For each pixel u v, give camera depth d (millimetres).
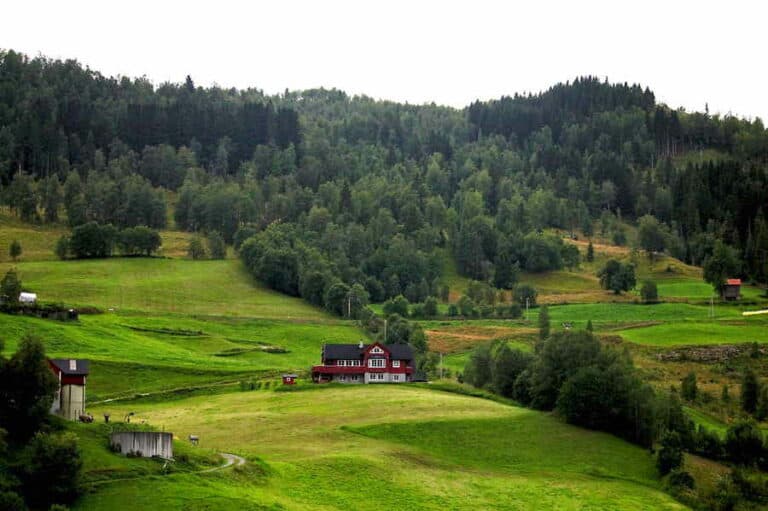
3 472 89688
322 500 104000
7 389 100312
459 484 119125
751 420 151875
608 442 144625
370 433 136375
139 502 92000
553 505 116375
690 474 135125
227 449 121375
